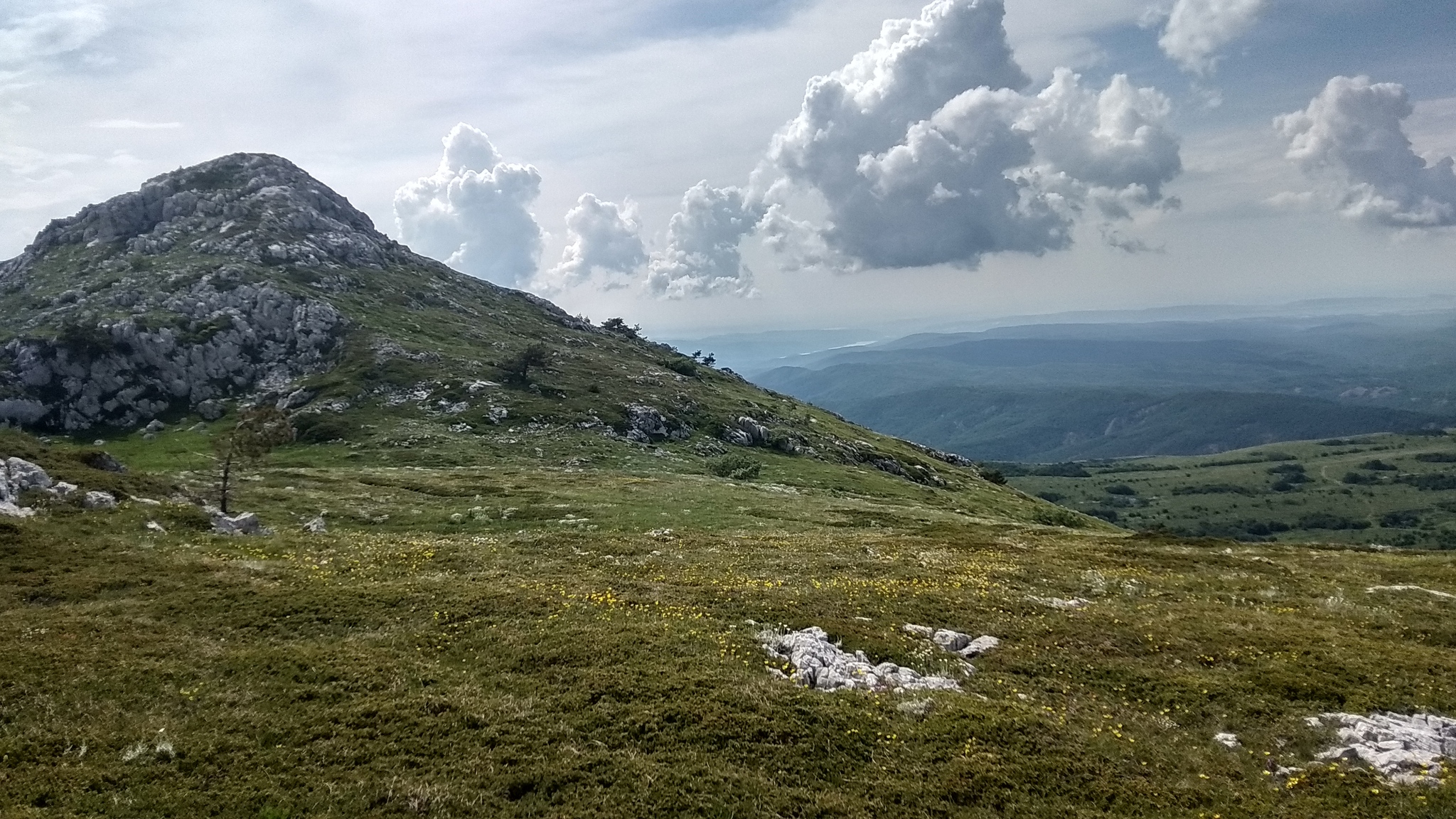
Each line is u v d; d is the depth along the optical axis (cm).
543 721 2041
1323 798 1848
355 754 1841
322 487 7706
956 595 3575
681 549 4816
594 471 10681
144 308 17250
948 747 2020
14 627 2516
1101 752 2044
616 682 2267
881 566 4344
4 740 1822
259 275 19525
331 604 2947
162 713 2022
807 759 1934
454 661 2469
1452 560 5016
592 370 18975
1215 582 4138
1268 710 2314
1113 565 4672
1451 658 2719
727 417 16500
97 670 2234
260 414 6462
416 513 6706
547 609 2973
